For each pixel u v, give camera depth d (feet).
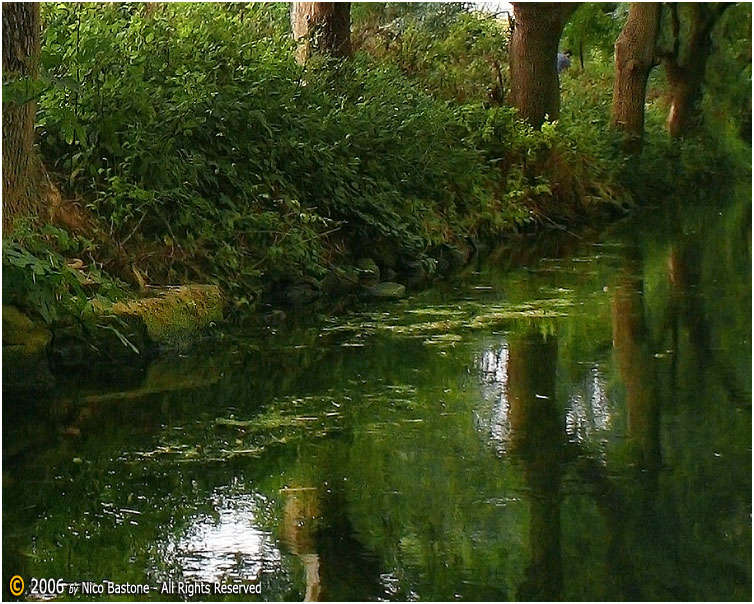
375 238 37.70
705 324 30.73
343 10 50.96
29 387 22.45
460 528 16.37
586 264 42.80
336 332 28.78
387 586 14.58
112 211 28.81
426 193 44.70
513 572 14.98
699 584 14.83
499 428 21.03
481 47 65.36
